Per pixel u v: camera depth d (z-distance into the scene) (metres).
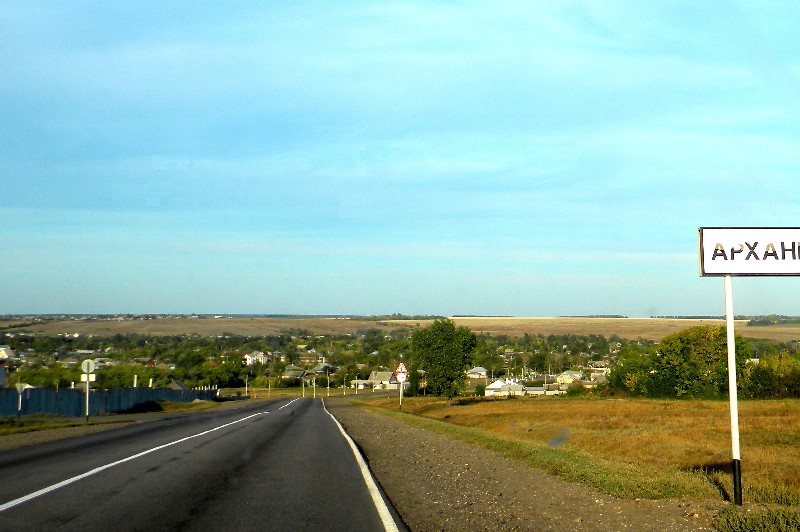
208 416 44.62
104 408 53.75
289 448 20.16
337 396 123.75
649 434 29.50
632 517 10.23
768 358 82.38
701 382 82.56
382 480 14.19
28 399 46.03
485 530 9.48
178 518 9.45
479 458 18.62
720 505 10.89
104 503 10.42
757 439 26.19
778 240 10.68
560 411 52.91
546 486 13.34
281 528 8.98
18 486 11.99
